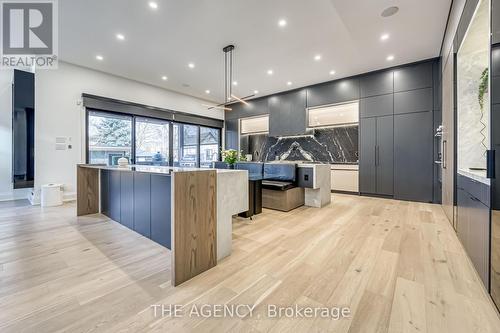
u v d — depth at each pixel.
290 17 3.10
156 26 3.28
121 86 5.36
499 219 1.40
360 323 1.24
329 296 1.49
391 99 4.82
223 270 1.83
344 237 2.55
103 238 2.54
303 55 4.25
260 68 4.87
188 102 6.93
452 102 2.79
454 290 1.54
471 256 1.91
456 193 2.62
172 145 6.60
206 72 5.09
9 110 4.63
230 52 4.12
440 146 4.02
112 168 2.86
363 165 5.22
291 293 1.52
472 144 2.21
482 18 1.77
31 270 1.82
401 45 3.86
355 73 5.16
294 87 6.16
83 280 1.68
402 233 2.67
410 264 1.90
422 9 2.90
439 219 3.26
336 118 5.86
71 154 4.62
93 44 3.80
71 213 3.62
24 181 4.25
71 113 4.62
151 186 2.45
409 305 1.39
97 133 5.09
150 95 5.95
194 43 3.79
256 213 3.53
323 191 4.15
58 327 1.21
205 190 1.84
